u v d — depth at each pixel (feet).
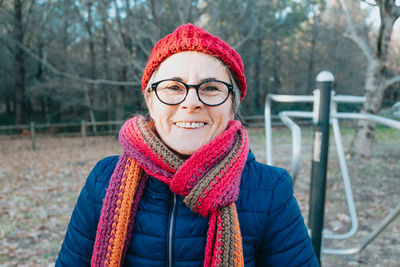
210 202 3.01
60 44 51.90
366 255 9.43
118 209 3.30
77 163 25.66
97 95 59.57
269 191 3.34
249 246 3.24
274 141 34.58
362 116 6.77
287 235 3.26
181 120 3.12
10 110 69.77
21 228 12.26
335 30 60.13
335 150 26.08
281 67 69.97
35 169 23.31
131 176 3.42
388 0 19.04
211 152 3.10
